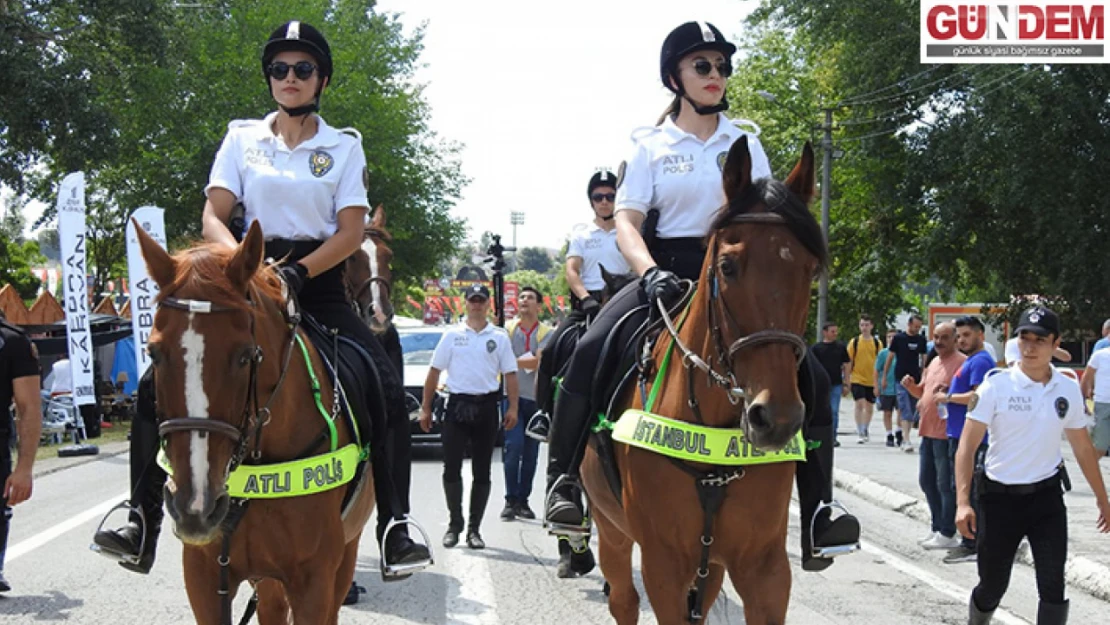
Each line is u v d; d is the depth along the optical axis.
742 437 4.51
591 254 8.17
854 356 20.59
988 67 27.80
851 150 34.50
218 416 3.83
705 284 4.52
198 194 35.59
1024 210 28.83
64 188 17.98
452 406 10.08
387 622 7.20
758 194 4.32
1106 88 27.98
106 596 7.77
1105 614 7.51
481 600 7.86
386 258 8.25
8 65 25.89
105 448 18.75
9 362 7.28
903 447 18.31
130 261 17.33
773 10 33.78
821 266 4.25
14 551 9.42
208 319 3.86
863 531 10.93
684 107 5.44
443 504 12.45
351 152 5.35
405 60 45.34
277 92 5.25
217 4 36.34
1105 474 14.17
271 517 4.44
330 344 5.13
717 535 4.67
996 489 6.20
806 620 7.30
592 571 8.90
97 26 28.55
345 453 4.72
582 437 5.43
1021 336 6.20
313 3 38.56
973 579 8.71
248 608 5.31
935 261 31.53
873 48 31.91
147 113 34.69
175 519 3.72
